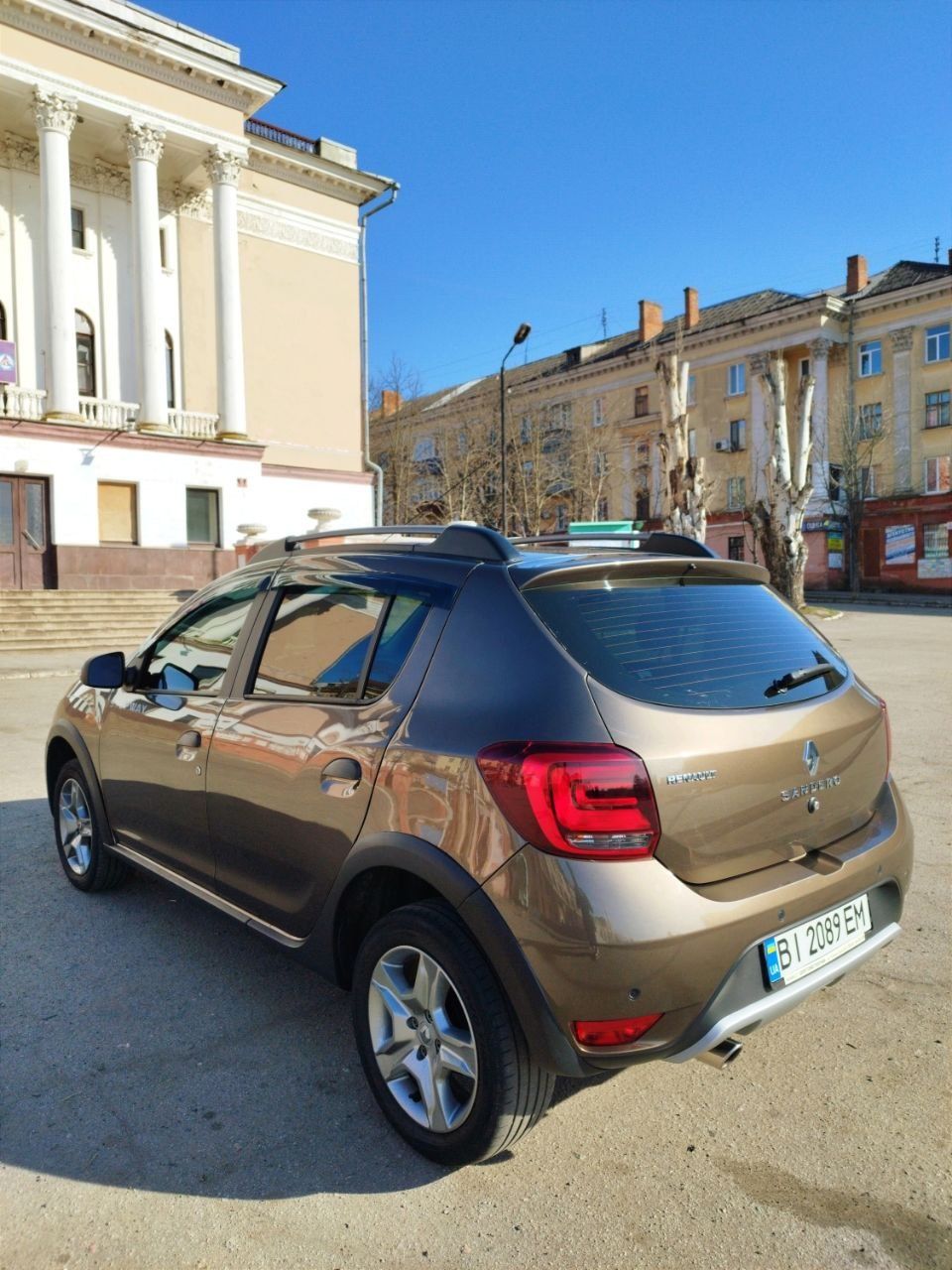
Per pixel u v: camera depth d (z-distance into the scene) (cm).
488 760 220
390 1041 246
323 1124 252
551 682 223
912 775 664
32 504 2052
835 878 241
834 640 1875
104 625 1891
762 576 304
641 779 208
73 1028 303
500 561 257
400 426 4044
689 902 209
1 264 2212
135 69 2186
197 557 2267
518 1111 220
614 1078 276
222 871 316
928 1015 312
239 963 352
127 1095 265
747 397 4238
